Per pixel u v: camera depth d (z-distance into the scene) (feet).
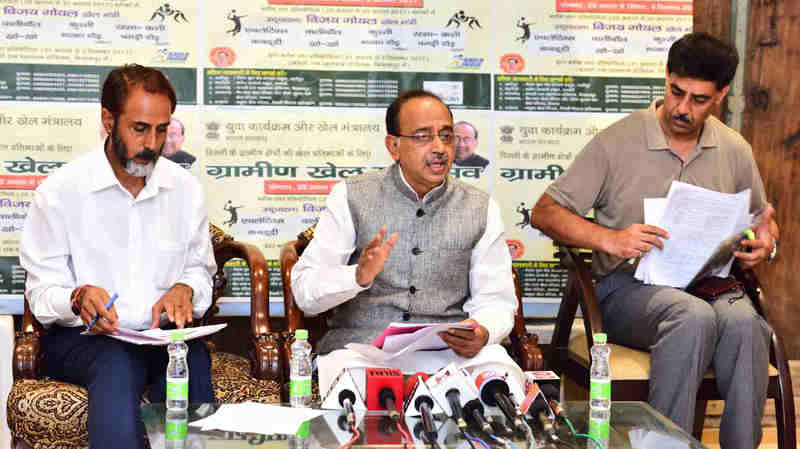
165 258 9.25
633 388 9.77
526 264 12.20
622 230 10.32
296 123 11.74
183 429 6.93
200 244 9.54
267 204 11.77
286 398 9.00
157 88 8.61
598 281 11.02
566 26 12.05
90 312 8.14
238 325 12.67
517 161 12.10
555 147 12.13
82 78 11.37
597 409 7.41
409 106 8.87
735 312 9.70
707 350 9.59
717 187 10.80
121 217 9.08
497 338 8.79
